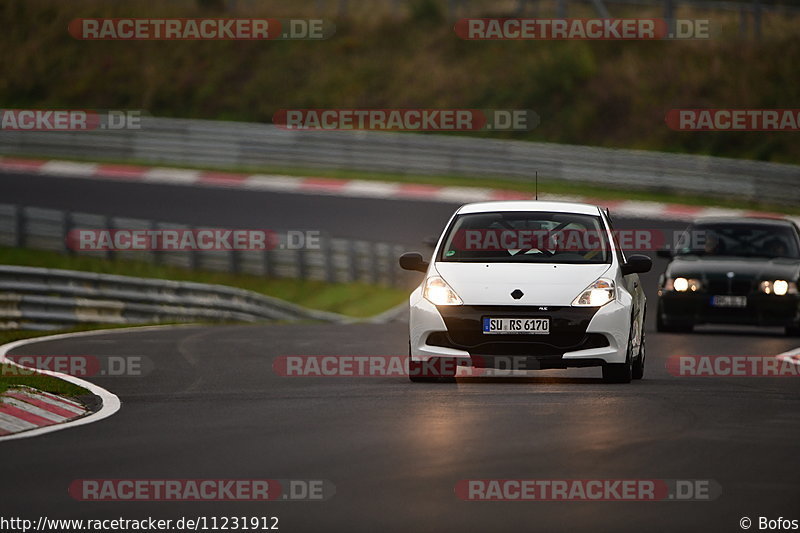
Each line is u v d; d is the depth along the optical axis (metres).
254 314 91.06
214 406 37.91
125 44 194.62
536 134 170.25
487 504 23.92
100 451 29.88
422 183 148.75
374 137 154.50
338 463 28.05
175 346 59.16
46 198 134.62
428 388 42.12
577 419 34.53
